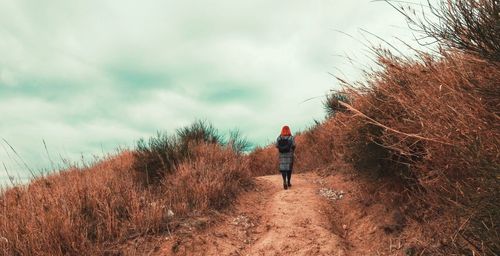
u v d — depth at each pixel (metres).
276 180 8.98
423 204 4.75
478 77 3.30
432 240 4.29
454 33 3.25
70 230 4.72
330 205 6.57
